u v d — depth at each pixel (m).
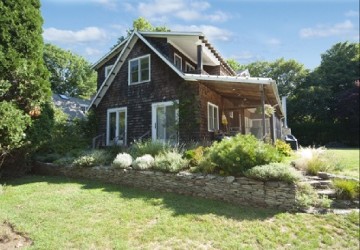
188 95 13.03
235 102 17.84
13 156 10.98
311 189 7.07
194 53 15.98
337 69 38.25
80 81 45.53
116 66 15.55
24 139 10.57
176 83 13.48
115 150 12.74
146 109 14.35
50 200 7.59
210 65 17.81
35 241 5.18
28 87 10.43
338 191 7.20
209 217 6.31
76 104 32.03
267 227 5.84
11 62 10.12
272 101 14.80
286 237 5.43
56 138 14.06
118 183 9.82
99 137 15.84
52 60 42.44
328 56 40.94
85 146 15.03
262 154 7.70
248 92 13.36
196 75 11.81
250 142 8.09
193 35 13.59
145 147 10.91
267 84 10.38
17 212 6.69
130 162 9.98
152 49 14.03
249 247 5.04
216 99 15.19
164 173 8.79
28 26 11.24
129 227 5.81
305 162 9.15
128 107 15.04
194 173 8.36
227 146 8.08
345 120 34.03
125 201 7.48
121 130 15.25
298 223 6.04
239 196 7.39
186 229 5.68
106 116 15.96
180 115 13.04
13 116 9.23
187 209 6.84
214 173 8.17
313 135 34.38
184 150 10.44
